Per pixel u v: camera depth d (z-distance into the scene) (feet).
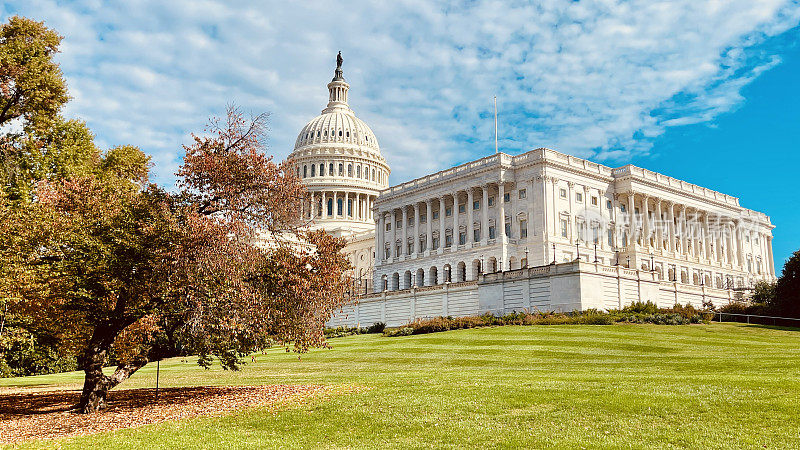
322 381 103.35
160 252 84.12
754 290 287.69
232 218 89.40
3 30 142.41
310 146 586.86
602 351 131.23
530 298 221.05
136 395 101.60
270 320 89.40
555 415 65.10
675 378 82.23
